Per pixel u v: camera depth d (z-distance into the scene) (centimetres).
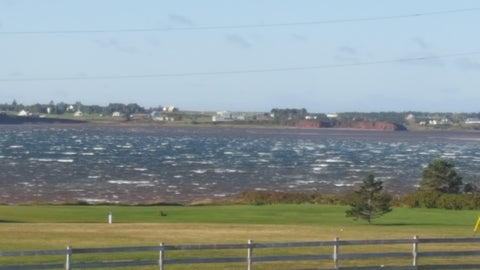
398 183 14262
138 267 3972
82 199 10812
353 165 19562
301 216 7806
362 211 7206
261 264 4094
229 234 5659
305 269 3816
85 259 4212
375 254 3769
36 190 12069
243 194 10531
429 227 6606
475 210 8494
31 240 5088
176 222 7044
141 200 10775
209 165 18838
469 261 4338
